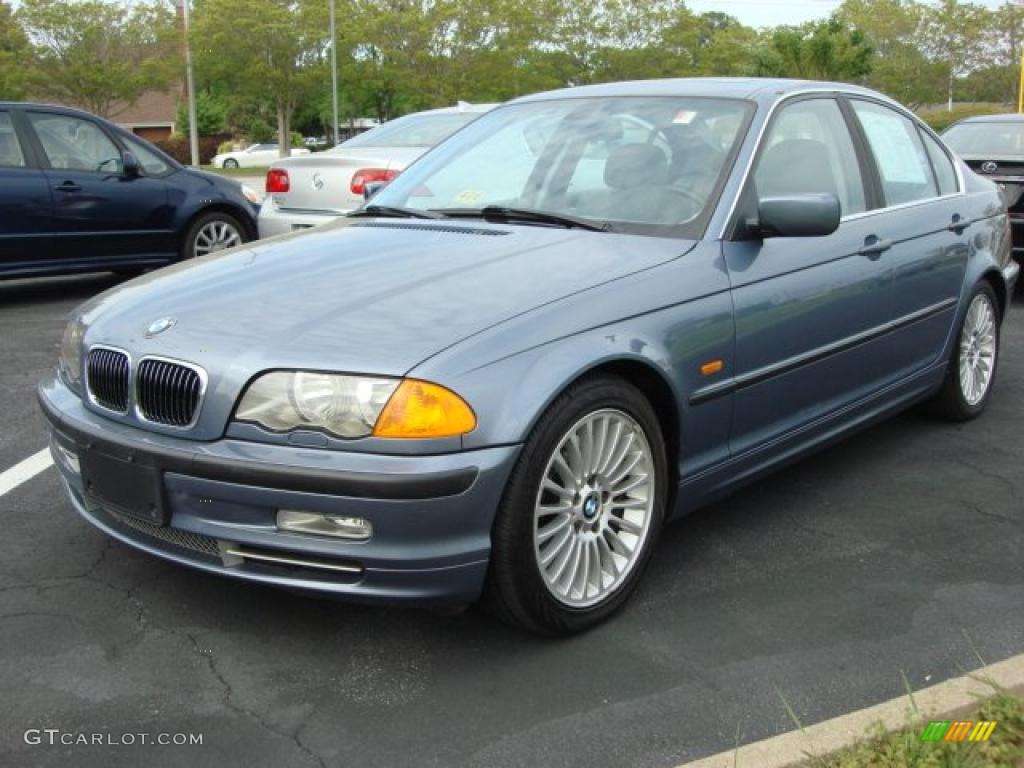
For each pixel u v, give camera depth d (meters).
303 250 3.60
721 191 3.67
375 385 2.72
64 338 3.55
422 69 43.19
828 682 2.90
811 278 3.82
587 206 3.79
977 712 2.54
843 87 4.55
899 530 3.97
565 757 2.57
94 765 2.53
